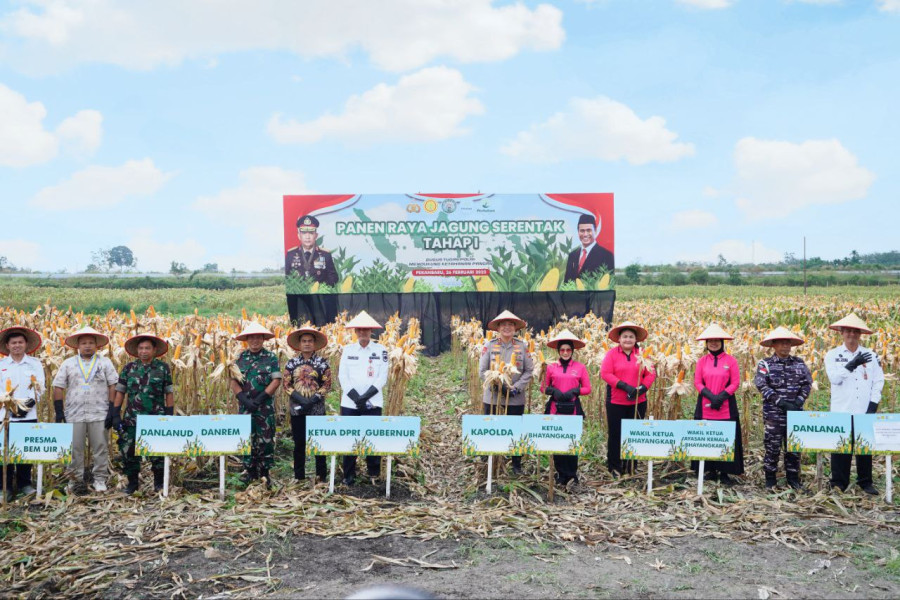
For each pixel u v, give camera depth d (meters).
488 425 7.87
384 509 7.44
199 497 7.75
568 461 8.34
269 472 8.64
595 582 5.53
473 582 5.54
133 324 10.09
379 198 21.28
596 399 11.59
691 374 10.66
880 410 11.57
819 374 13.67
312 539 6.54
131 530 6.69
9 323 14.05
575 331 18.67
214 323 10.41
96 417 8.03
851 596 5.24
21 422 7.85
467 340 16.00
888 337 11.17
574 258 21.39
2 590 5.46
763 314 25.20
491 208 21.38
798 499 7.59
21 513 7.28
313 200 21.17
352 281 21.25
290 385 8.26
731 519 6.99
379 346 8.39
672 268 70.88
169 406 8.19
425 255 21.36
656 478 8.48
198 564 5.93
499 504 7.59
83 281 60.94
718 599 5.20
